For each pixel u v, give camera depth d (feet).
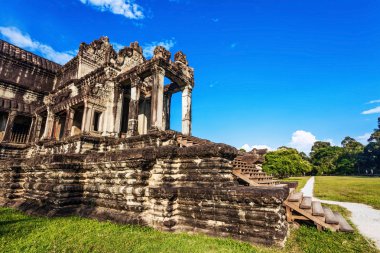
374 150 228.02
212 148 25.35
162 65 52.06
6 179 42.93
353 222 30.55
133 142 44.91
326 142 323.78
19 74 89.10
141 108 73.41
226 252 16.75
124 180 27.73
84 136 48.44
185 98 62.08
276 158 142.10
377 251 19.31
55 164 31.24
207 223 21.93
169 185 25.84
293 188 41.73
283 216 22.40
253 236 19.40
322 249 18.99
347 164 251.60
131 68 62.23
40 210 31.12
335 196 56.54
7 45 89.40
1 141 76.07
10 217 29.50
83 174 33.01
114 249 17.52
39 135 78.95
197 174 26.07
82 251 17.33
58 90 85.10
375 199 47.85
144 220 24.26
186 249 17.29
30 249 17.88
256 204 19.84
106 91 60.70
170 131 42.86
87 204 30.78
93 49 83.05
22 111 81.30
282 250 17.93
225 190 21.42
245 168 40.37
